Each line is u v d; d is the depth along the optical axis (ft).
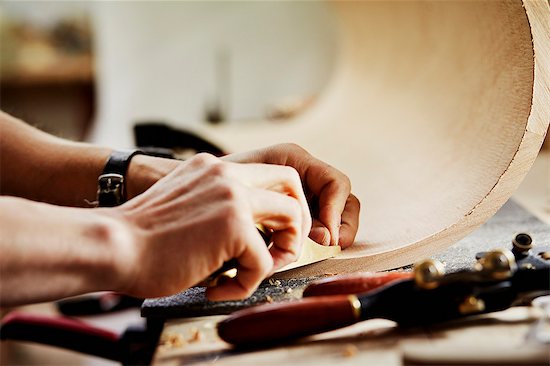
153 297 1.76
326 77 9.02
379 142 3.97
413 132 3.62
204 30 9.05
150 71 9.16
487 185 2.05
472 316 1.72
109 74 9.20
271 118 6.70
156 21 9.00
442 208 2.25
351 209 2.41
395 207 2.65
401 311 1.61
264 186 1.89
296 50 9.01
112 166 2.46
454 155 2.69
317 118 5.45
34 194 2.65
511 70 2.30
